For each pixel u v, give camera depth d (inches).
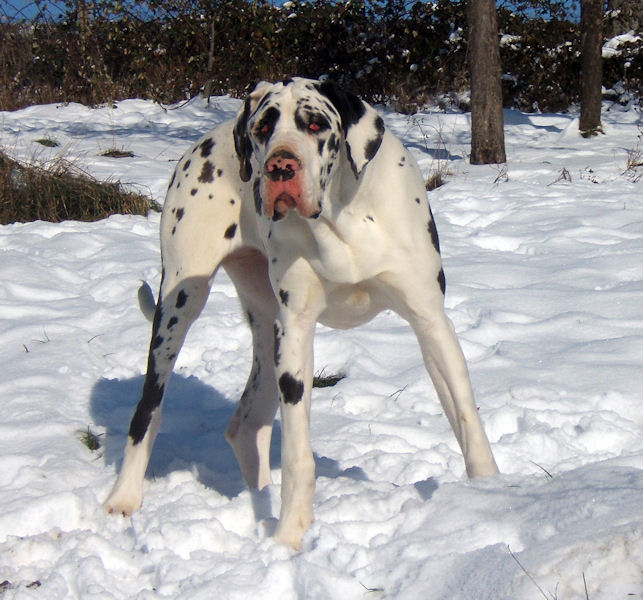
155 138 561.9
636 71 667.4
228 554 126.7
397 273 133.6
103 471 163.6
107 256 308.8
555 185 398.0
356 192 130.3
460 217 347.6
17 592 121.0
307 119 125.3
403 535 118.7
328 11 672.4
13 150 443.8
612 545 100.0
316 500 139.4
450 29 679.7
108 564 127.9
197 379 213.0
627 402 183.2
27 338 234.5
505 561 103.7
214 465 170.9
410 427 179.3
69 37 699.4
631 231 309.4
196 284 159.8
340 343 221.9
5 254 305.7
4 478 160.6
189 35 681.0
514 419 178.2
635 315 230.7
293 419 131.6
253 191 147.6
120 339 233.5
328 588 111.2
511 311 237.9
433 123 624.7
